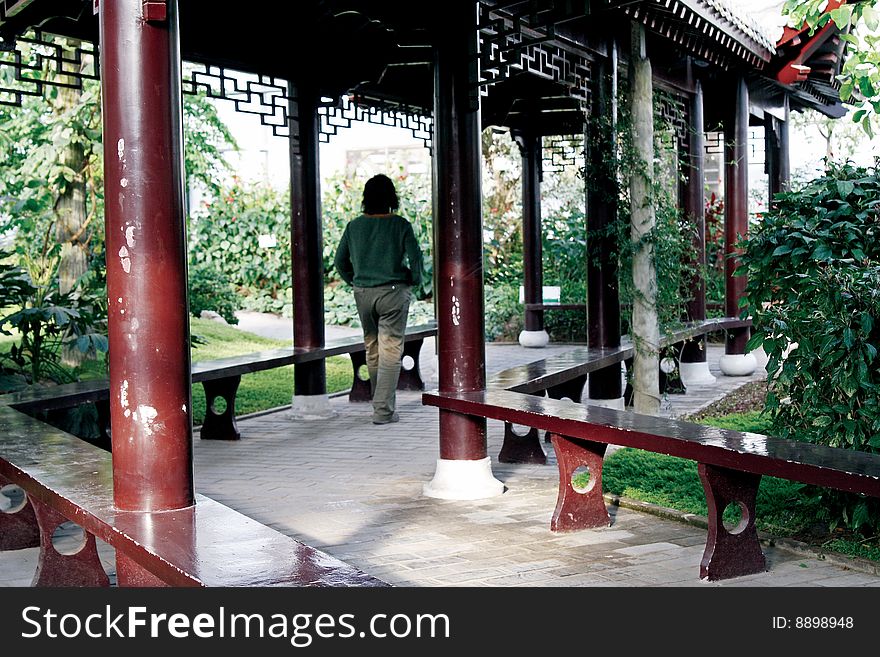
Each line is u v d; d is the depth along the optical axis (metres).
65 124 9.87
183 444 3.47
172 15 3.35
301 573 2.80
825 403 4.86
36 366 8.51
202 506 3.52
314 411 8.90
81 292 9.34
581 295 15.39
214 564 2.88
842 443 4.75
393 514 5.30
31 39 6.24
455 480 5.71
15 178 11.29
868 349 4.53
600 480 5.00
